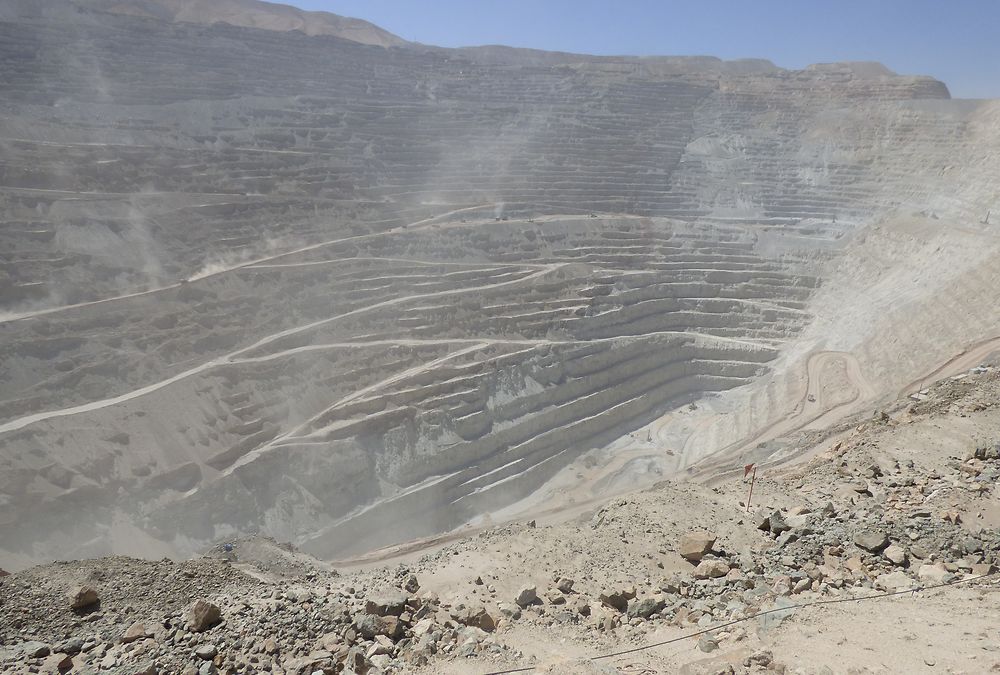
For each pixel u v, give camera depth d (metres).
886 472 28.06
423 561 27.30
